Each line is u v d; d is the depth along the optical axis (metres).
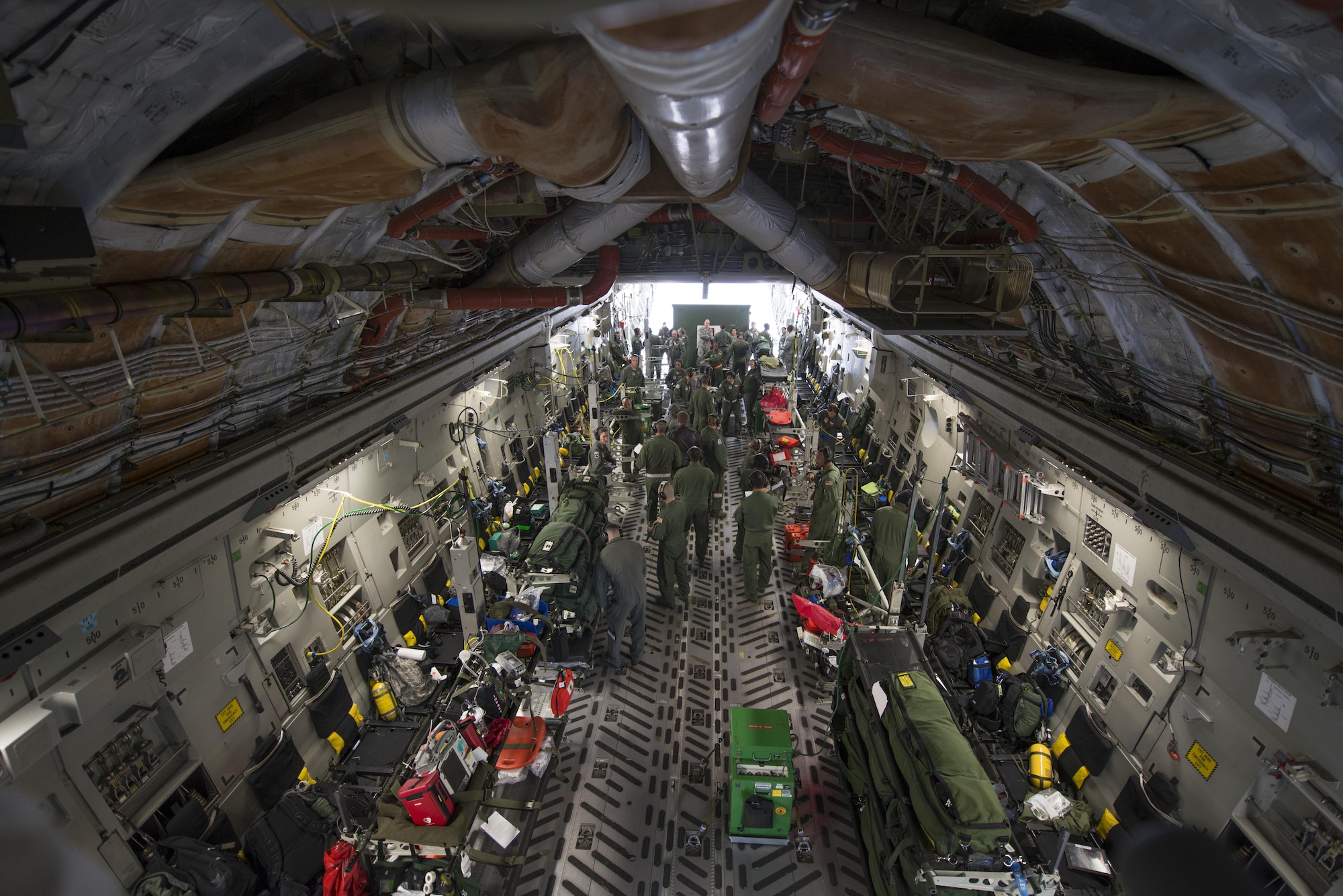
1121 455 4.93
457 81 2.18
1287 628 4.25
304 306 4.55
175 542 4.12
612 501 11.49
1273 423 3.77
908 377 11.59
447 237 5.27
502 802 5.04
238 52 2.15
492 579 8.45
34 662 3.81
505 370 11.05
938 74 2.18
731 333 22.94
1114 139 2.62
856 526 9.87
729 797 5.77
